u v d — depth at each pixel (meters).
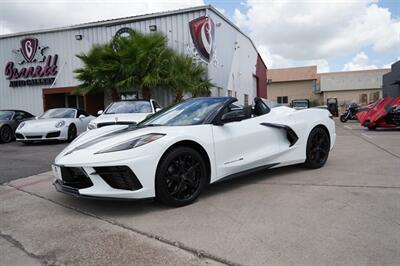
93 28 16.62
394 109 11.91
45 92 17.77
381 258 2.33
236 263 2.34
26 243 2.82
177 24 15.07
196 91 13.83
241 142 4.17
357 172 4.88
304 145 5.00
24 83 18.17
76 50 17.05
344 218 3.06
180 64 13.58
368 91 39.91
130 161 3.27
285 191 4.00
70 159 3.46
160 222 3.16
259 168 4.43
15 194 4.38
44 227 3.16
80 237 2.90
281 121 4.72
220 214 3.31
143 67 13.05
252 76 26.38
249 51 24.77
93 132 4.48
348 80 40.44
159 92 14.84
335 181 4.38
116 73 13.37
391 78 24.83
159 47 13.47
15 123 11.46
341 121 19.95
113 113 8.66
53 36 17.47
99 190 3.32
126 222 3.21
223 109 4.14
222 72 17.42
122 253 2.57
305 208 3.37
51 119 10.53
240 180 4.63
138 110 8.74
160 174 3.41
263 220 3.10
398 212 3.17
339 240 2.62
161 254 2.53
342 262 2.29
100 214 3.46
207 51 14.98
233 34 19.62
